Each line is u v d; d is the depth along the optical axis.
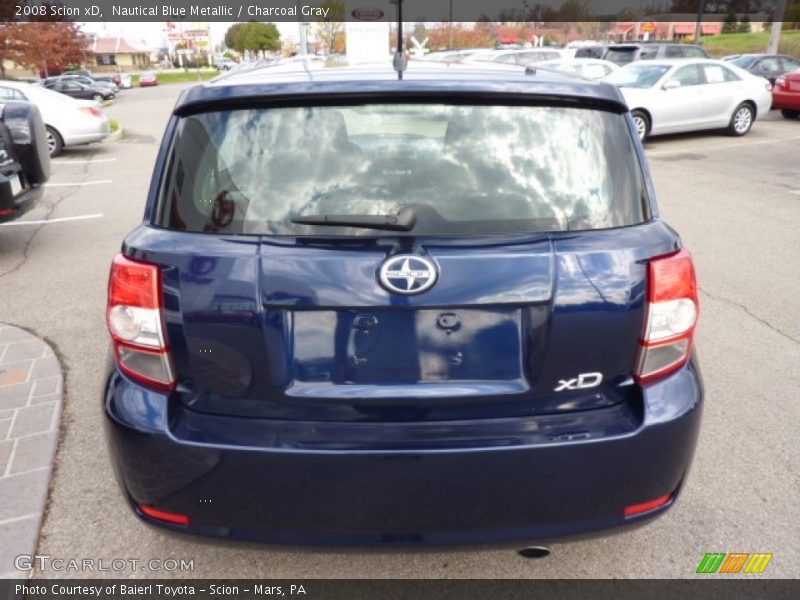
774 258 6.13
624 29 50.44
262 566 2.46
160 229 1.96
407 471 1.84
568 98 2.07
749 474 2.96
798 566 2.45
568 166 2.01
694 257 6.18
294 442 1.86
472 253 1.84
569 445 1.87
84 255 6.33
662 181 9.66
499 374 1.89
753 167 10.68
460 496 1.87
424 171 1.96
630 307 1.90
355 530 1.91
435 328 1.86
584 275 1.86
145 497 1.97
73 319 4.72
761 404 3.56
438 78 2.11
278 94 2.01
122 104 30.48
